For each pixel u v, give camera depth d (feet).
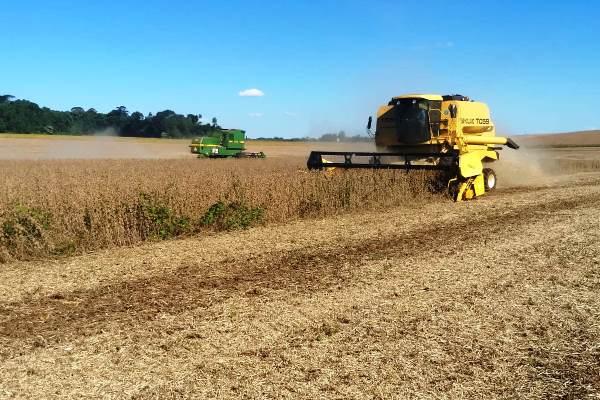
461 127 60.80
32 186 44.21
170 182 45.37
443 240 35.83
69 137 327.67
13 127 344.90
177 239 37.32
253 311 22.17
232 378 16.31
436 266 29.01
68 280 27.04
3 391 15.62
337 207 48.85
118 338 19.47
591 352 18.10
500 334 19.56
